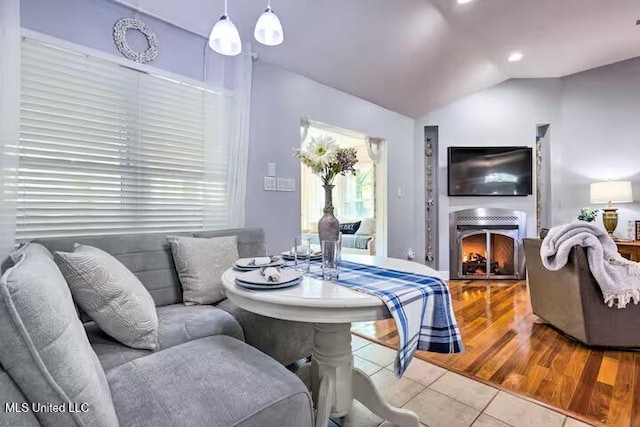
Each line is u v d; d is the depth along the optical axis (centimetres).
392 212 423
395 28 286
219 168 251
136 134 211
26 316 62
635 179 411
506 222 451
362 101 377
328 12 248
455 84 418
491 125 462
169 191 228
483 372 196
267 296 109
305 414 97
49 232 180
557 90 455
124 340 126
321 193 657
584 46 368
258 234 243
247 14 232
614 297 215
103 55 195
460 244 458
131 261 178
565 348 229
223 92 249
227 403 88
